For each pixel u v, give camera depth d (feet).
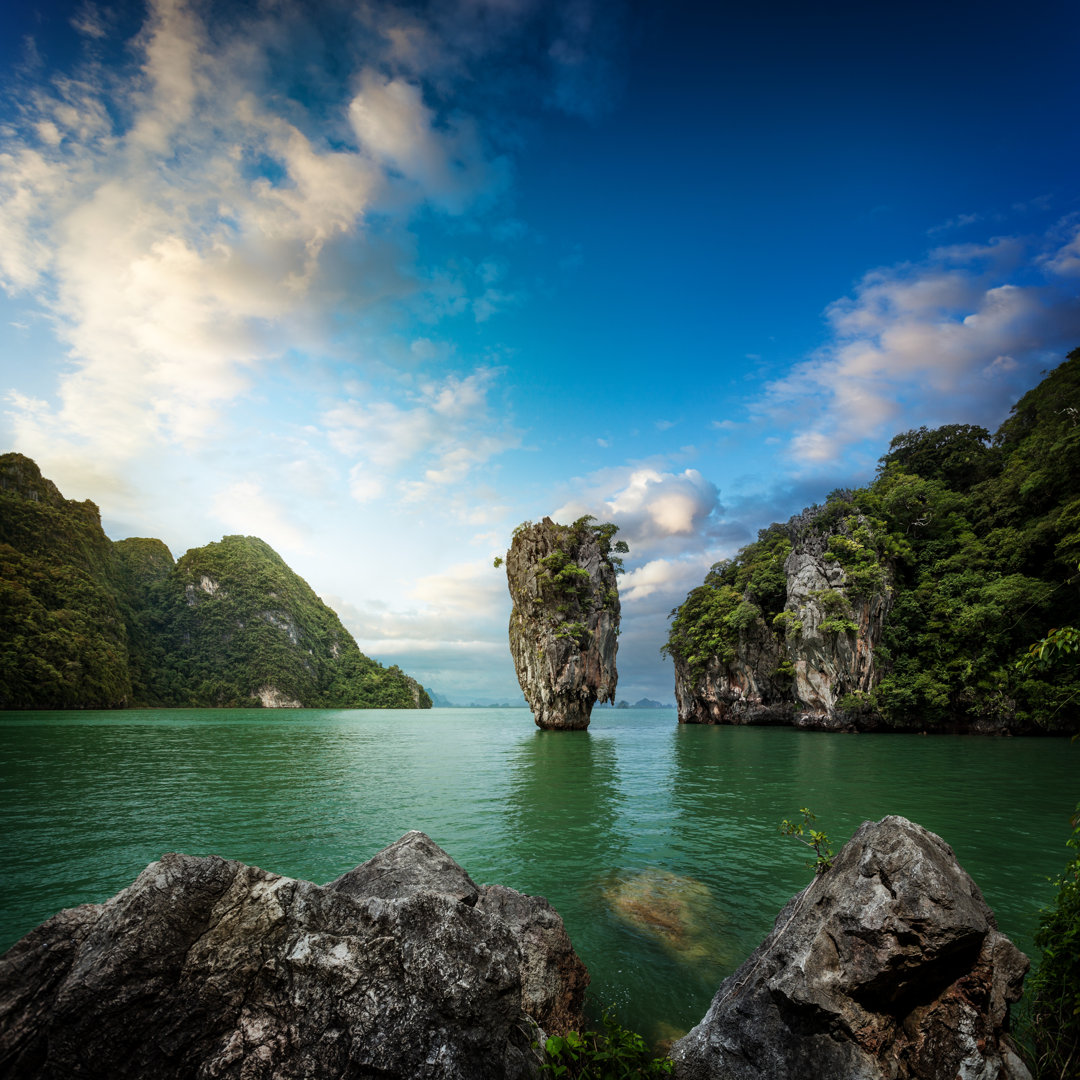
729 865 37.86
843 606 172.96
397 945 13.29
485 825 49.83
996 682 148.56
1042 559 161.89
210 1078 11.05
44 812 55.83
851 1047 13.87
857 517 190.60
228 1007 11.89
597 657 191.11
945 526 193.88
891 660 171.94
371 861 19.80
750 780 75.15
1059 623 147.23
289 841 44.88
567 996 18.86
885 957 13.85
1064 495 156.97
